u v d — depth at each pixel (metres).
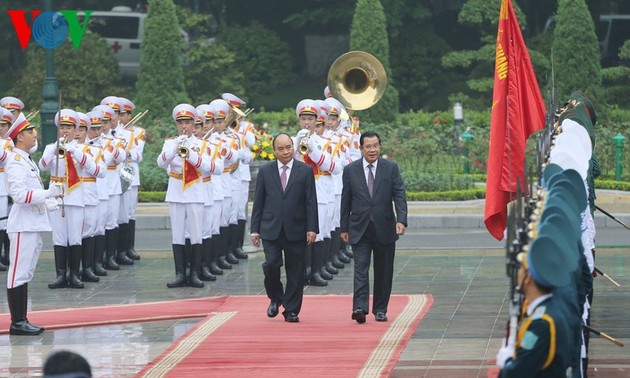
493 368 19.50
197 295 29.03
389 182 24.47
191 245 30.34
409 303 26.91
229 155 32.12
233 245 34.38
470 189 47.25
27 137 23.92
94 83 72.44
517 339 12.05
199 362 20.80
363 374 19.64
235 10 89.69
